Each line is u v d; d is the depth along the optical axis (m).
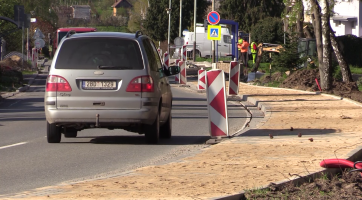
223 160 25.91
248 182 20.97
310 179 21.62
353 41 117.50
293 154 27.12
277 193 19.45
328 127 37.59
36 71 120.88
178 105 58.88
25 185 22.95
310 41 94.62
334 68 82.69
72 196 19.02
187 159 26.39
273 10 177.00
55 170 26.05
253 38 153.50
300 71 76.94
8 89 77.81
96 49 32.16
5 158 29.39
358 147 28.45
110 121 31.48
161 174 22.81
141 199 18.50
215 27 88.75
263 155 27.05
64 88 31.55
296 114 46.03
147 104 31.55
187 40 158.12
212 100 34.00
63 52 32.19
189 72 117.19
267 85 80.94
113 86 31.53
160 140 35.62
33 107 57.88
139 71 31.73
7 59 117.12
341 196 19.23
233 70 65.56
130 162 27.86
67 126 32.44
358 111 47.53
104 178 22.14
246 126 42.06
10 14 135.12
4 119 48.00
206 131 40.09
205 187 20.23
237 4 178.75
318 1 69.75
